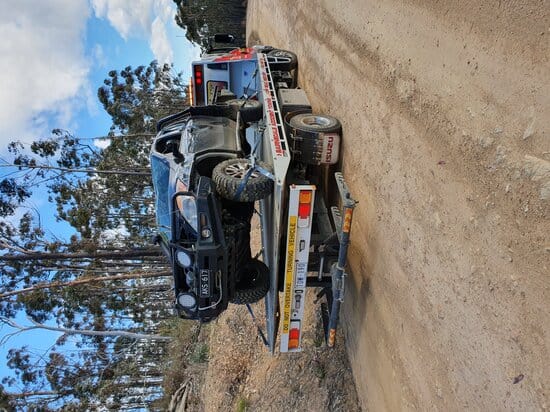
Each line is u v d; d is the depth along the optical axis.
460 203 2.60
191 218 4.60
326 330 4.99
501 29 2.21
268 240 5.09
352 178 4.70
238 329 9.88
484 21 2.35
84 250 15.62
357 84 4.54
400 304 3.54
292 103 5.98
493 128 2.28
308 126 5.10
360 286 4.55
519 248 2.06
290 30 9.20
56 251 15.55
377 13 3.98
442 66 2.81
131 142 21.41
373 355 4.27
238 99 7.35
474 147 2.44
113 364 19.91
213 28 28.14
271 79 6.66
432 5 2.94
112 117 23.03
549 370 1.86
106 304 19.05
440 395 2.90
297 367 6.44
